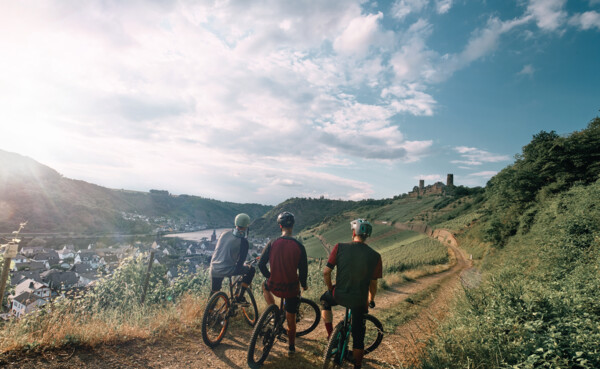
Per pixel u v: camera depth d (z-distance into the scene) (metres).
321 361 3.83
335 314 6.48
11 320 3.43
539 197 36.59
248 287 4.63
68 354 3.22
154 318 4.59
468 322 4.48
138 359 3.40
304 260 3.93
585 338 2.79
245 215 4.56
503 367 2.82
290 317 3.88
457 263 42.00
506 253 26.19
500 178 48.19
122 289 6.06
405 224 116.06
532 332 3.27
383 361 4.02
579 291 4.62
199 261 117.00
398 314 6.89
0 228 143.88
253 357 3.49
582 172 35.59
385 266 35.75
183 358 3.58
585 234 12.30
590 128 39.03
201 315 4.99
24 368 2.84
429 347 3.77
